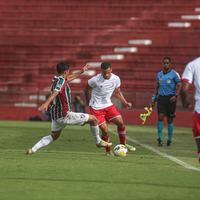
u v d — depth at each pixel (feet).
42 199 74.79
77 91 276.21
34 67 326.03
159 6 348.79
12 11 361.30
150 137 183.21
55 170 98.43
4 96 292.61
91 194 78.48
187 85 96.63
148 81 306.14
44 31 347.15
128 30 337.52
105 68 124.26
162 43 326.24
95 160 114.01
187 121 260.01
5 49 338.13
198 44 323.16
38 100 289.12
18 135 174.29
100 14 352.69
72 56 328.90
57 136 120.47
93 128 120.16
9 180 88.02
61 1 364.58
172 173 97.55
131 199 75.41
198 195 79.05
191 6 345.31
